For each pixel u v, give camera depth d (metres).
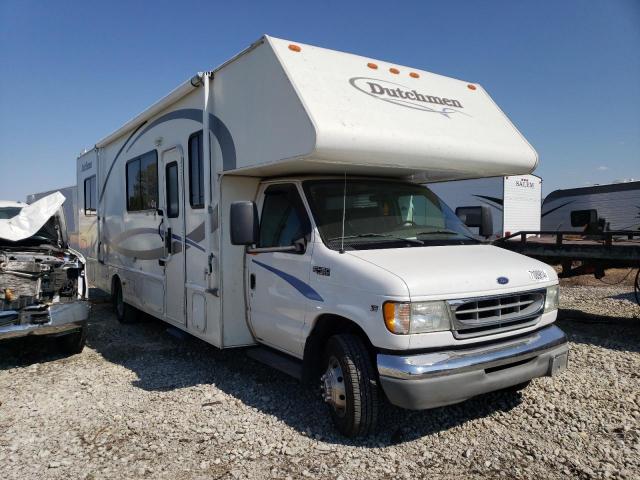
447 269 4.08
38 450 4.17
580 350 6.80
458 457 3.99
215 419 4.69
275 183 5.35
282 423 4.59
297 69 4.53
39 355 6.95
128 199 8.34
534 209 19.22
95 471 3.83
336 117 4.27
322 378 4.47
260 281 5.25
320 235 4.60
